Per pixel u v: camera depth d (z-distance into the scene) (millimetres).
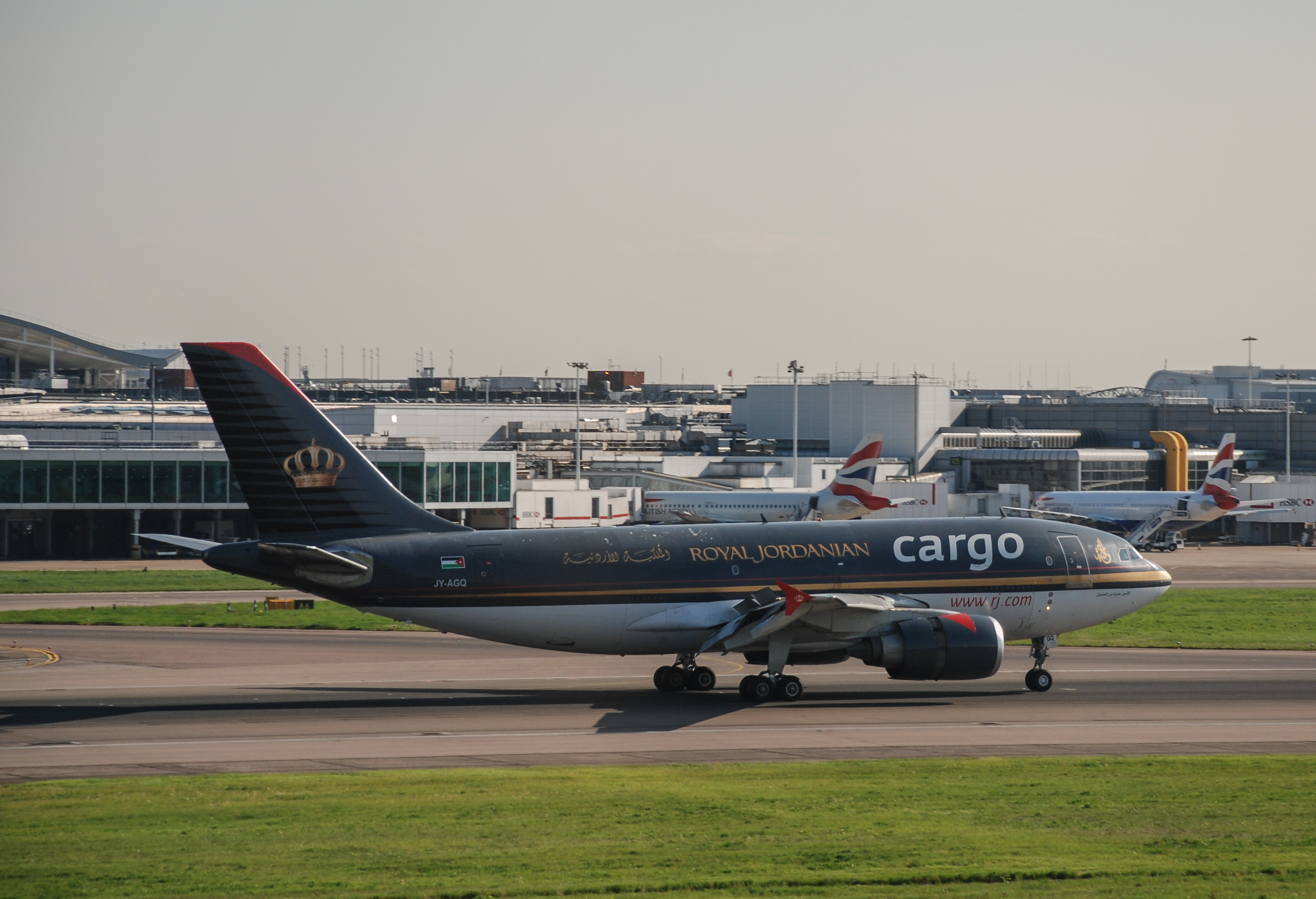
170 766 128750
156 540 170250
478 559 170875
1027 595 185375
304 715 161125
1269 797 113000
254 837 97938
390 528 172125
